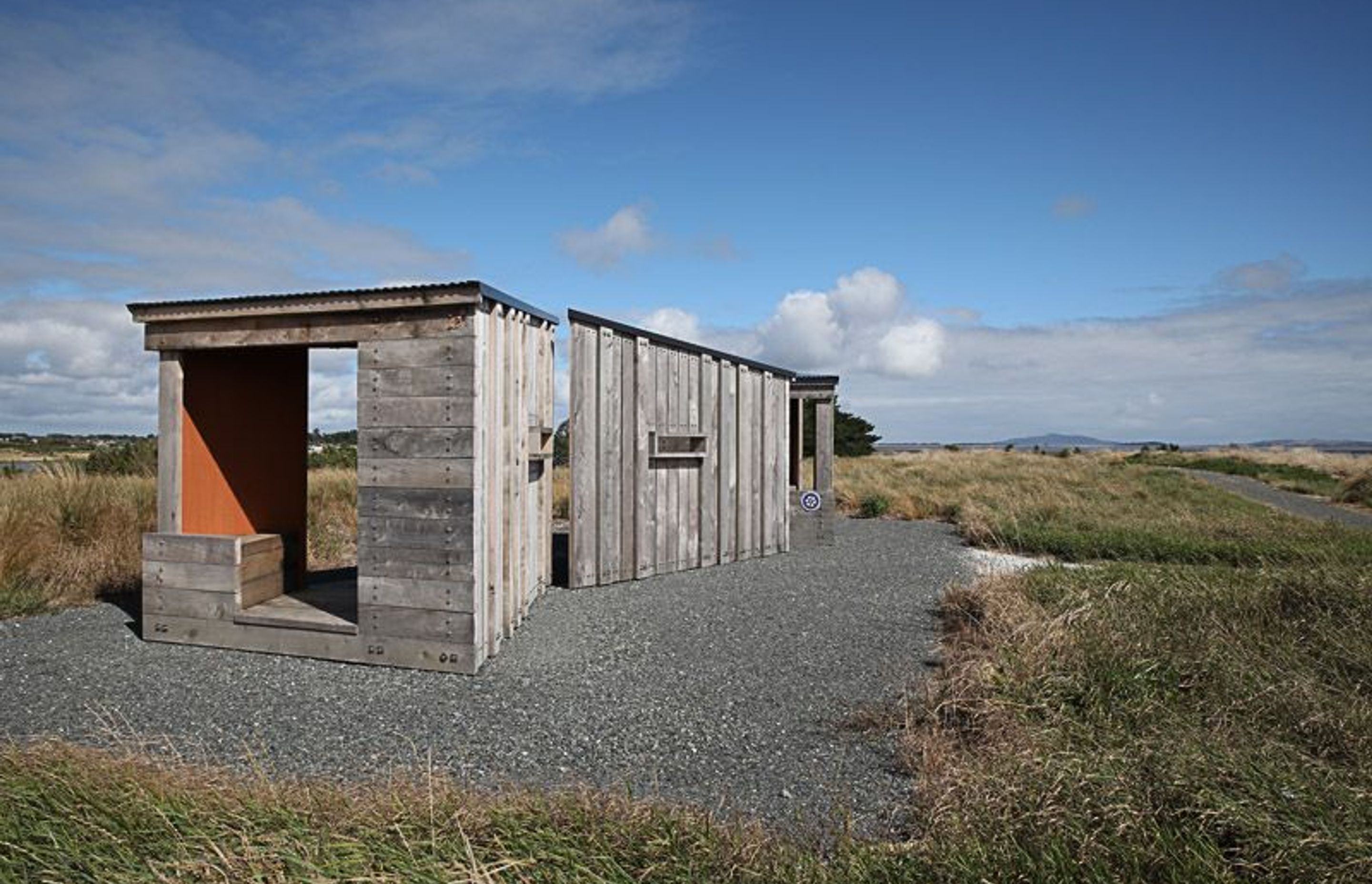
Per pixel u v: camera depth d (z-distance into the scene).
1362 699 4.48
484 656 5.98
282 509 7.77
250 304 6.21
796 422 15.66
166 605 6.48
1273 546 10.91
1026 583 7.77
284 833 2.79
